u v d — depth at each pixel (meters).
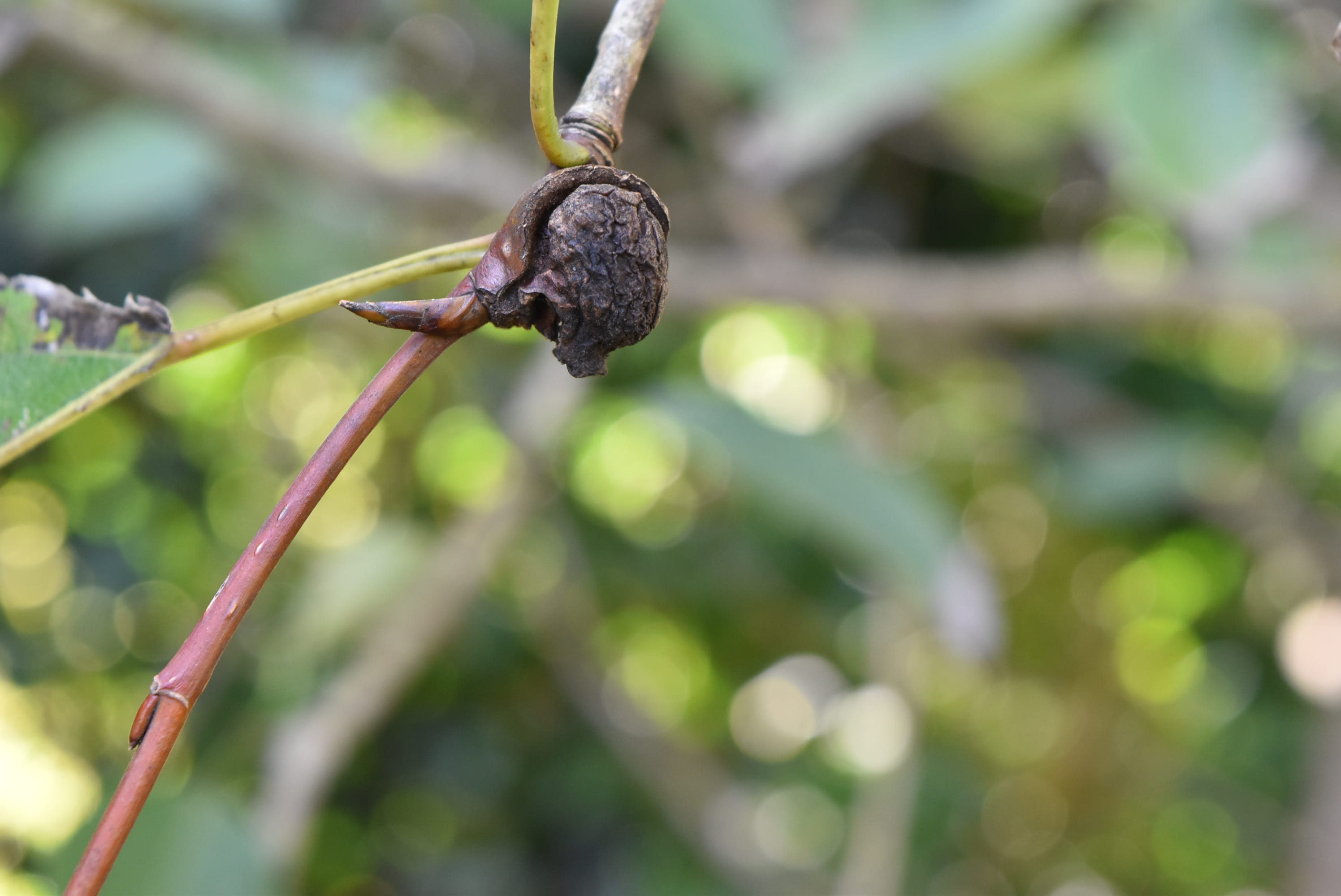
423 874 1.52
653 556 1.47
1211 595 1.70
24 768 1.25
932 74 0.73
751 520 1.47
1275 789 1.78
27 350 0.37
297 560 1.45
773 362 1.51
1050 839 2.04
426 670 1.41
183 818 0.59
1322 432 1.29
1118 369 1.31
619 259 0.35
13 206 1.19
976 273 0.85
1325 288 0.82
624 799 1.53
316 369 1.51
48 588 1.42
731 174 0.90
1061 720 2.01
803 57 0.84
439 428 1.48
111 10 0.90
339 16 1.08
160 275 1.17
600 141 0.35
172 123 0.91
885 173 1.30
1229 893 2.01
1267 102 0.77
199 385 1.45
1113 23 0.85
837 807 1.68
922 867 1.69
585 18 1.12
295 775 0.78
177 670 0.34
